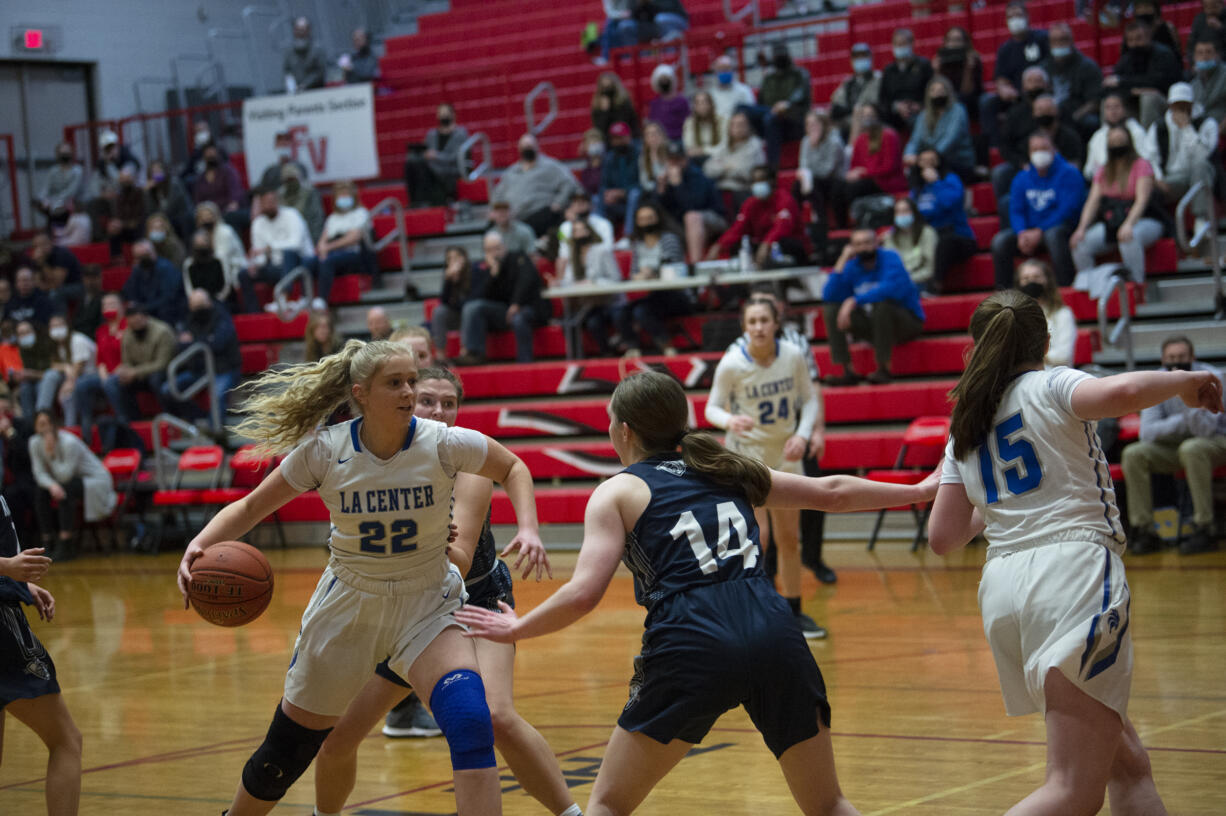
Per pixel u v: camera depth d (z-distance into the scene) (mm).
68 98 24156
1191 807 4734
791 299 15500
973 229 15609
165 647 9836
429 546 4242
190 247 20234
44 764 6520
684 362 14656
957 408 3998
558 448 14531
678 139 18328
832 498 4098
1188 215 14531
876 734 6129
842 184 16234
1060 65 16016
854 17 20766
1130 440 12273
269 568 4578
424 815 5199
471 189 20188
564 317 16031
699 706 3701
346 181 19094
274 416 4289
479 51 23875
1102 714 3650
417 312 18031
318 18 26625
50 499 15984
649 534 3883
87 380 17094
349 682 4266
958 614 9266
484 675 4508
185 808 5500
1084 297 13844
